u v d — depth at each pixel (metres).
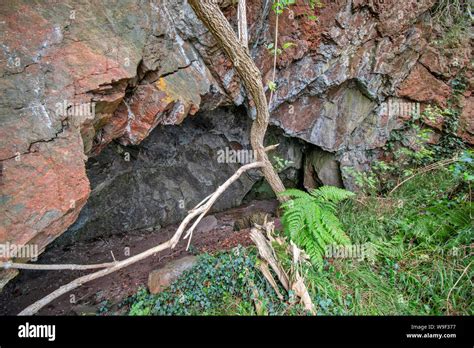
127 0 2.71
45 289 3.71
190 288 2.78
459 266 2.67
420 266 2.83
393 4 4.08
